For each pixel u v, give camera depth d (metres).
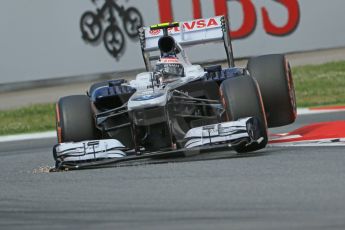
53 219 19.23
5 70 75.25
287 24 76.75
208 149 26.25
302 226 16.44
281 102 30.70
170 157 29.75
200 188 21.73
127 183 23.66
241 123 26.31
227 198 20.02
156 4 75.56
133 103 27.14
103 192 22.44
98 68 75.31
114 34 75.19
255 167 24.59
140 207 19.83
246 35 75.50
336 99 61.16
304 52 77.69
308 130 35.22
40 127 59.78
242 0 75.31
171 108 27.53
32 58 75.00
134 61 75.38
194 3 75.75
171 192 21.48
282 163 25.03
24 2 74.62
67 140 28.64
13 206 21.53
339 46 78.62
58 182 25.14
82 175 26.16
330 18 78.25
